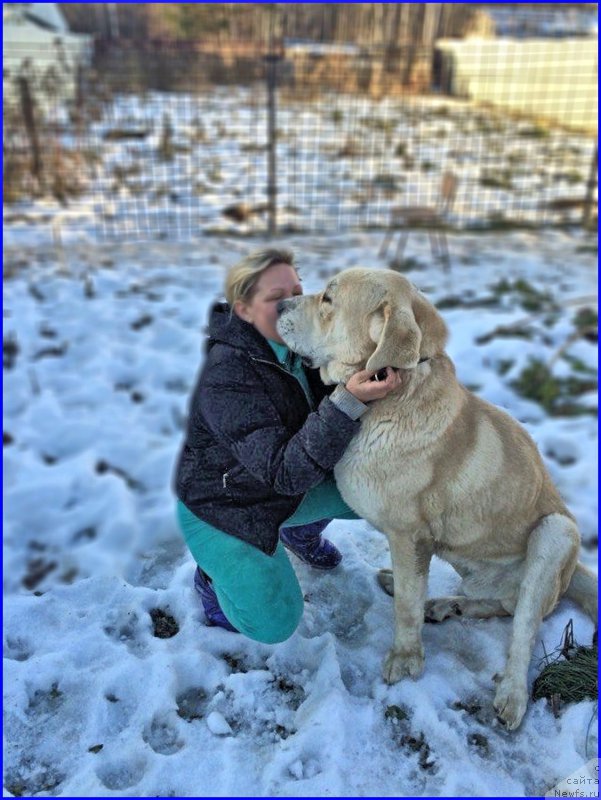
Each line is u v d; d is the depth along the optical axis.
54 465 3.86
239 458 2.14
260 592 2.21
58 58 11.22
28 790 2.00
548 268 7.07
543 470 2.50
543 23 17.52
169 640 2.50
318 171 9.99
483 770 2.05
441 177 10.01
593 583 2.55
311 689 2.29
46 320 5.55
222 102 13.94
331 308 2.21
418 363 2.23
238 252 7.23
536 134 12.65
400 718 2.20
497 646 2.45
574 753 2.08
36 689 2.31
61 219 7.91
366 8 17.03
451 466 2.23
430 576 2.89
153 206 8.42
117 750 2.10
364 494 2.27
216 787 1.98
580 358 5.19
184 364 4.99
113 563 3.07
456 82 16.20
